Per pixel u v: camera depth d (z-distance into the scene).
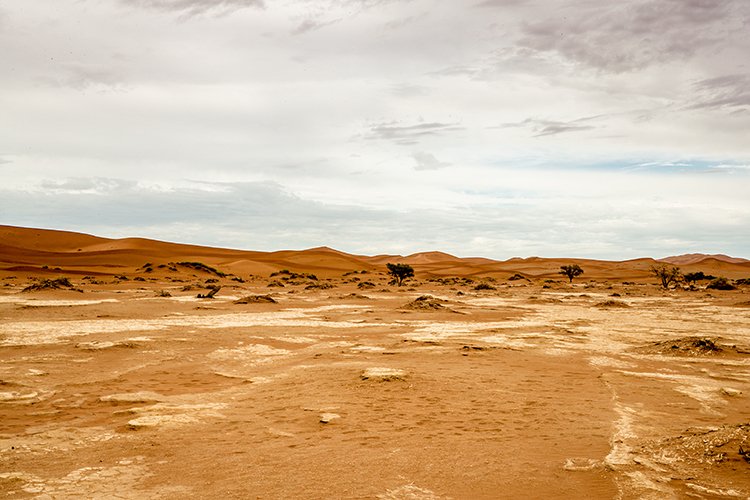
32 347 19.97
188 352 19.94
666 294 71.25
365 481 7.30
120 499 6.76
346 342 23.22
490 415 11.03
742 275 156.75
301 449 8.76
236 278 102.38
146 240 172.75
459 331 27.80
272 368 17.19
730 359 19.55
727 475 7.08
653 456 8.08
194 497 6.80
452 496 6.77
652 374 16.48
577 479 7.29
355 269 166.75
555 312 42.31
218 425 10.30
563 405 12.05
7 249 135.50
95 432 9.83
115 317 31.25
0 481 7.36
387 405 11.81
